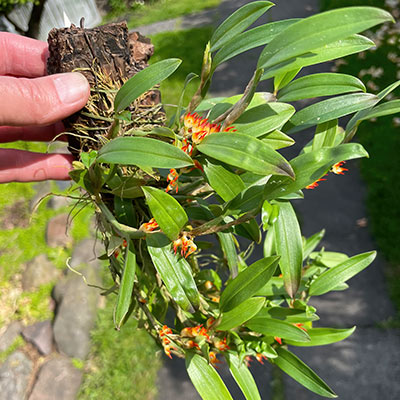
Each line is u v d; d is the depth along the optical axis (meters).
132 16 1.51
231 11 1.33
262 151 0.16
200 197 0.23
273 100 0.20
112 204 0.23
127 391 0.55
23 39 0.31
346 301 0.60
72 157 0.33
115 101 0.18
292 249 0.20
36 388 0.55
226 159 0.17
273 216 0.20
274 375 0.54
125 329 0.60
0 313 0.63
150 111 0.22
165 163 0.16
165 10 1.44
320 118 0.19
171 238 0.17
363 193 0.72
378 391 0.52
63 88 0.21
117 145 0.17
